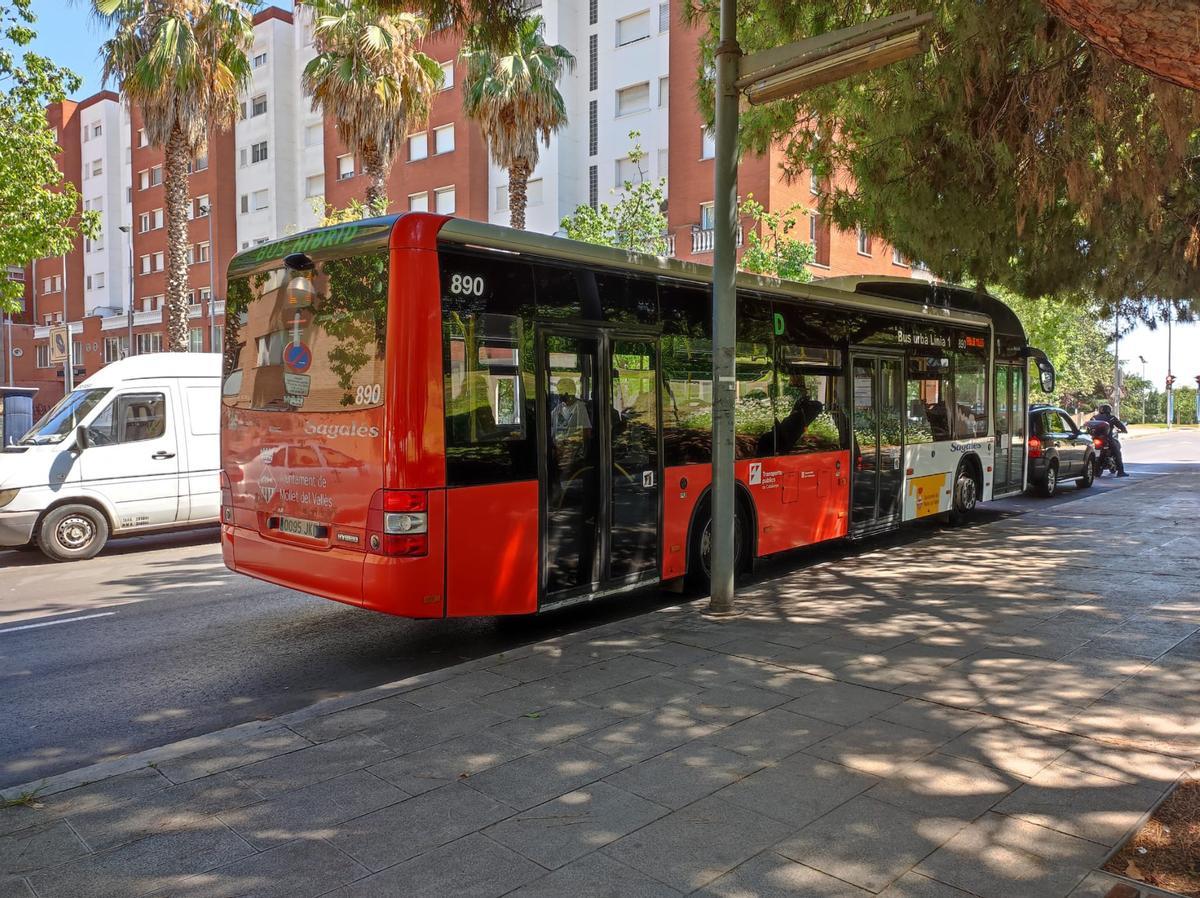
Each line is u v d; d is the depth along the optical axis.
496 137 23.98
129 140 52.03
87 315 54.22
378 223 6.11
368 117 22.84
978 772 4.16
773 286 9.02
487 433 6.26
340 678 6.22
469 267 6.19
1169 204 11.38
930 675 5.61
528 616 7.93
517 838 3.59
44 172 16.67
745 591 8.17
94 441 11.40
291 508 6.70
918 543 11.15
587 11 32.12
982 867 3.33
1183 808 3.77
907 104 9.40
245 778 4.18
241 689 5.98
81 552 11.23
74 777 4.19
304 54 41.88
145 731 5.23
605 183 31.95
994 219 11.45
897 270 31.75
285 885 3.27
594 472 7.07
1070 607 7.43
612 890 3.21
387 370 5.93
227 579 9.84
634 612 8.02
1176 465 25.33
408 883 3.27
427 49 35.66
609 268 7.21
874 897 3.14
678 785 4.05
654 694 5.29
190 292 46.19
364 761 4.36
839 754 4.38
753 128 11.46
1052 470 17.12
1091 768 4.19
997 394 13.89
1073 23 3.15
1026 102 8.67
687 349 8.02
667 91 29.89
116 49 22.72
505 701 5.18
